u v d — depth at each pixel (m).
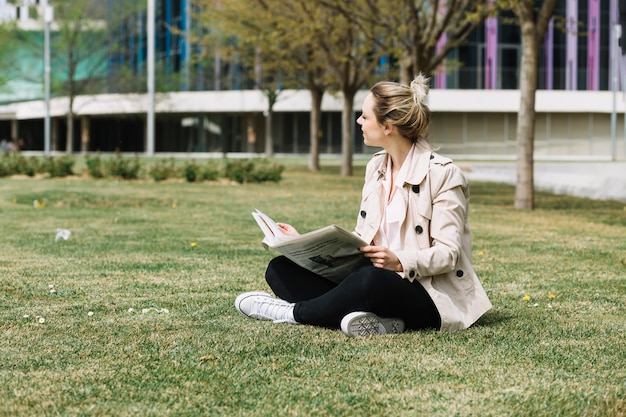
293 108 55.94
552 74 54.19
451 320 4.23
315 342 4.04
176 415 2.97
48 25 43.47
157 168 23.28
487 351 3.92
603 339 4.27
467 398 3.18
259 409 3.04
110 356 3.80
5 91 55.00
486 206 15.08
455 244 4.12
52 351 3.90
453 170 4.18
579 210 14.28
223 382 3.37
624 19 17.06
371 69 25.97
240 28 26.27
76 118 64.25
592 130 57.59
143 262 7.30
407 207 4.19
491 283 6.32
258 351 3.88
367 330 4.18
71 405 3.08
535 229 10.81
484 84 54.69
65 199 15.16
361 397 3.18
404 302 4.16
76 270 6.78
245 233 9.94
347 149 27.20
